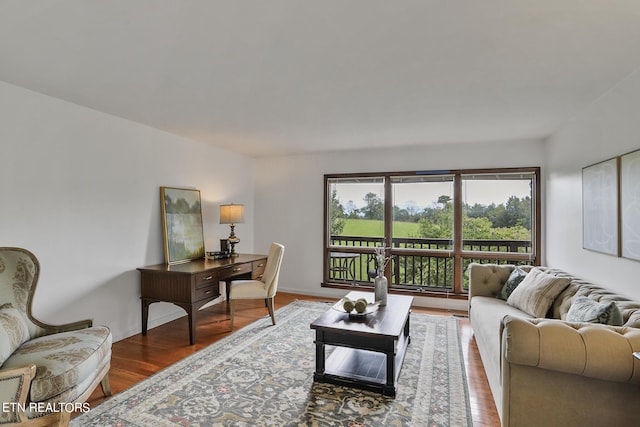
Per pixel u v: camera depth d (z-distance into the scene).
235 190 5.49
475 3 1.57
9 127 2.66
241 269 4.36
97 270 3.35
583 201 3.14
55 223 2.98
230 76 2.48
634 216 2.29
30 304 2.46
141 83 2.62
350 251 5.45
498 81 2.53
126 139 3.65
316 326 2.65
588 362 1.61
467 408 2.34
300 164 5.71
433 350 3.32
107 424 2.14
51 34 1.89
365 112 3.33
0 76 2.51
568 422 1.70
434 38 1.91
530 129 3.93
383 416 2.24
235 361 3.07
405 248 5.17
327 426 2.13
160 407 2.33
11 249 2.47
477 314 3.23
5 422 1.69
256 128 3.98
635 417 1.63
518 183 4.64
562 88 2.65
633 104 2.34
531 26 1.77
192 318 3.50
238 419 2.20
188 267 3.81
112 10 1.66
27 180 2.79
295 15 1.69
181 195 4.34
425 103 3.05
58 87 2.73
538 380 1.74
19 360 1.99
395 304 3.29
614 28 1.78
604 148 2.76
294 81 2.57
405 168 5.08
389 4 1.58
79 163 3.18
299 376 2.79
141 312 3.82
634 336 1.63
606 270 2.71
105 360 2.38
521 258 4.60
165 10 1.65
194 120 3.66
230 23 1.77
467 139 4.48
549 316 2.80
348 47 2.02
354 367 2.86
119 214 3.57
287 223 5.79
